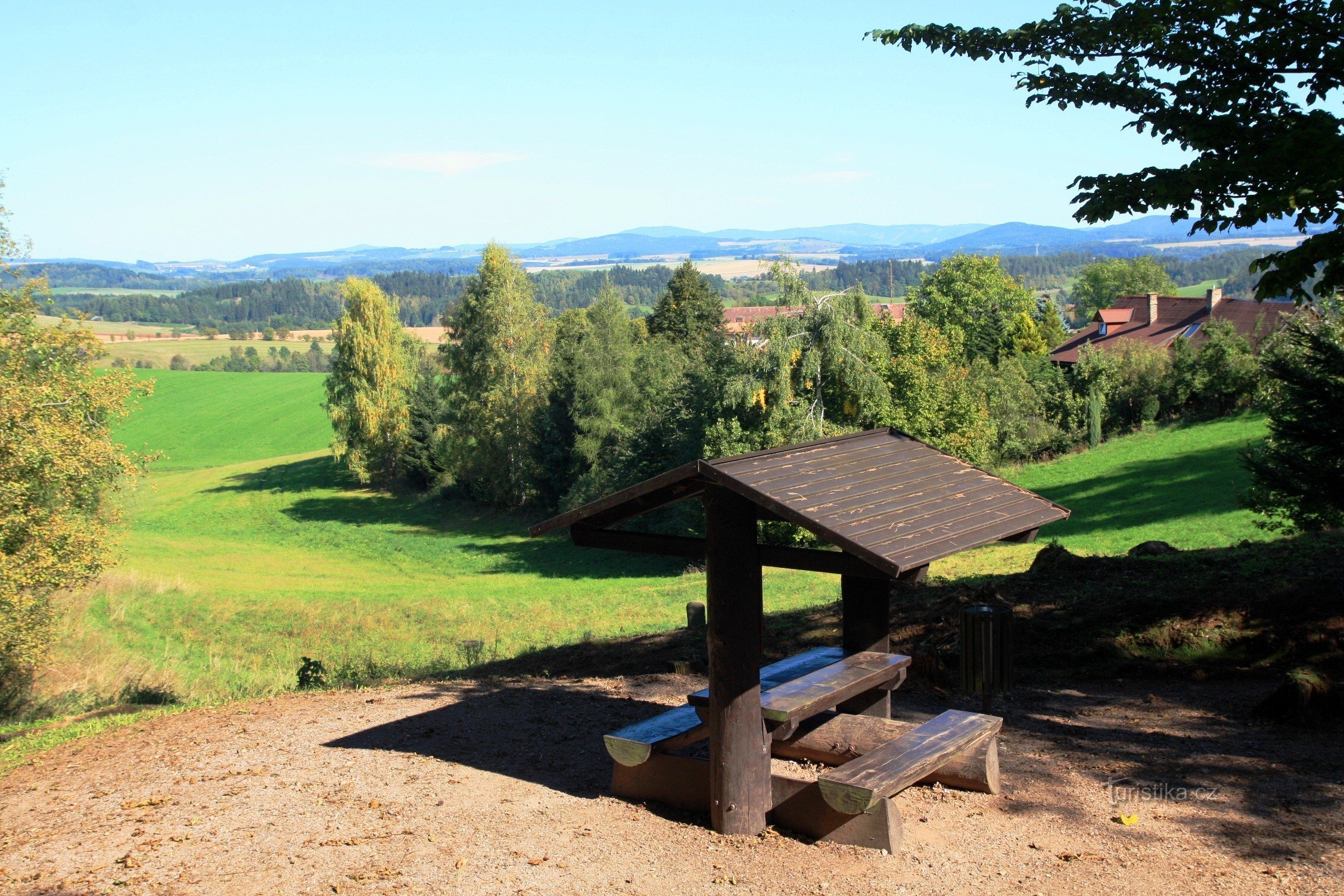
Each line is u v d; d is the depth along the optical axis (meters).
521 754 7.39
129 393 22.16
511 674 11.54
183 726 8.84
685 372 39.06
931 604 11.44
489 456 54.81
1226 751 6.85
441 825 5.87
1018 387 43.84
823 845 5.43
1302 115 8.87
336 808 6.22
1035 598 11.10
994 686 6.50
